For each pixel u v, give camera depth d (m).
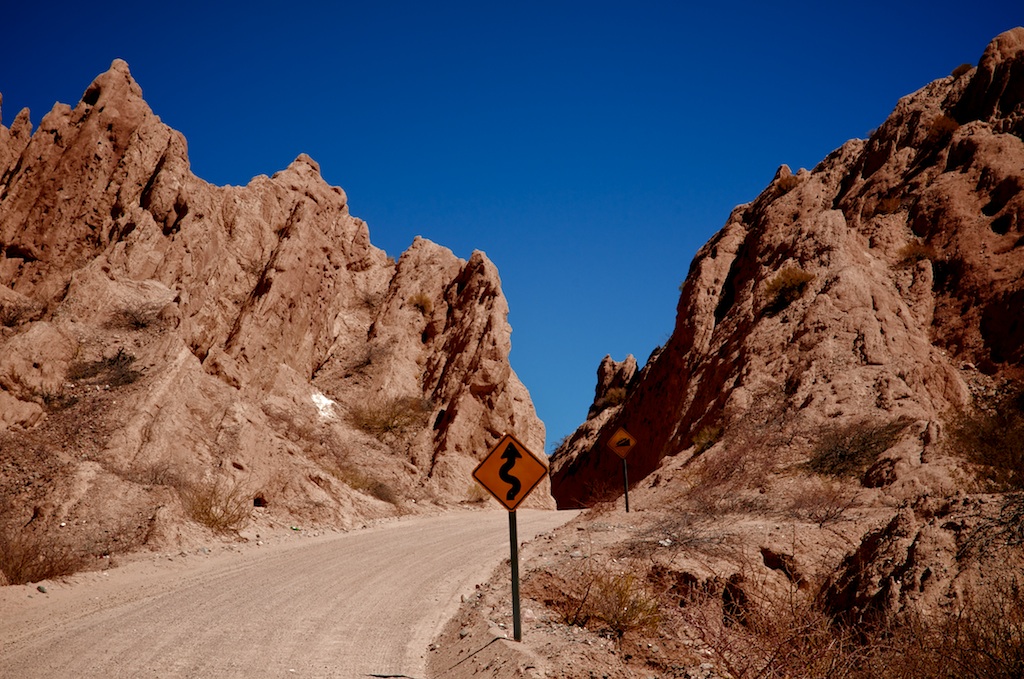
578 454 61.25
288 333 42.94
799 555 15.48
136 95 39.19
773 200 48.41
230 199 44.59
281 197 49.06
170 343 29.84
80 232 35.59
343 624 12.47
